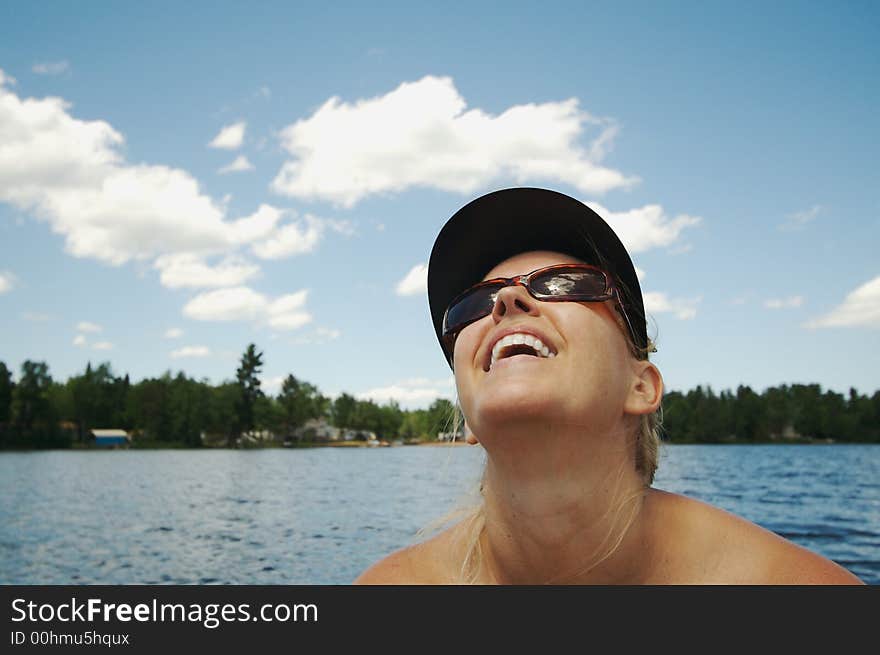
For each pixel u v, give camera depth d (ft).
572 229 5.70
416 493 85.51
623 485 5.01
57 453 334.65
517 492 4.83
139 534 49.78
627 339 5.24
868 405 330.75
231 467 190.39
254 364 413.80
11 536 49.44
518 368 4.57
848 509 50.75
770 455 190.39
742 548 5.23
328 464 204.44
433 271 6.42
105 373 424.46
